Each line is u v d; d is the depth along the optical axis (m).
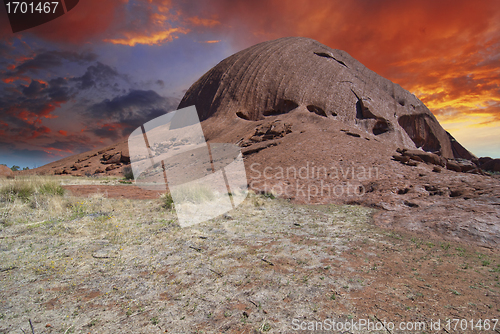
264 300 2.73
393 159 16.20
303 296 2.81
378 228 5.98
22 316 2.38
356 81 50.97
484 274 3.45
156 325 2.29
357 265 3.75
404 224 6.09
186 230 5.39
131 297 2.79
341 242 4.86
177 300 2.73
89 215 6.36
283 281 3.18
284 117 38.28
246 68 53.81
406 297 2.80
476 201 6.85
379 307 2.59
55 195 8.11
